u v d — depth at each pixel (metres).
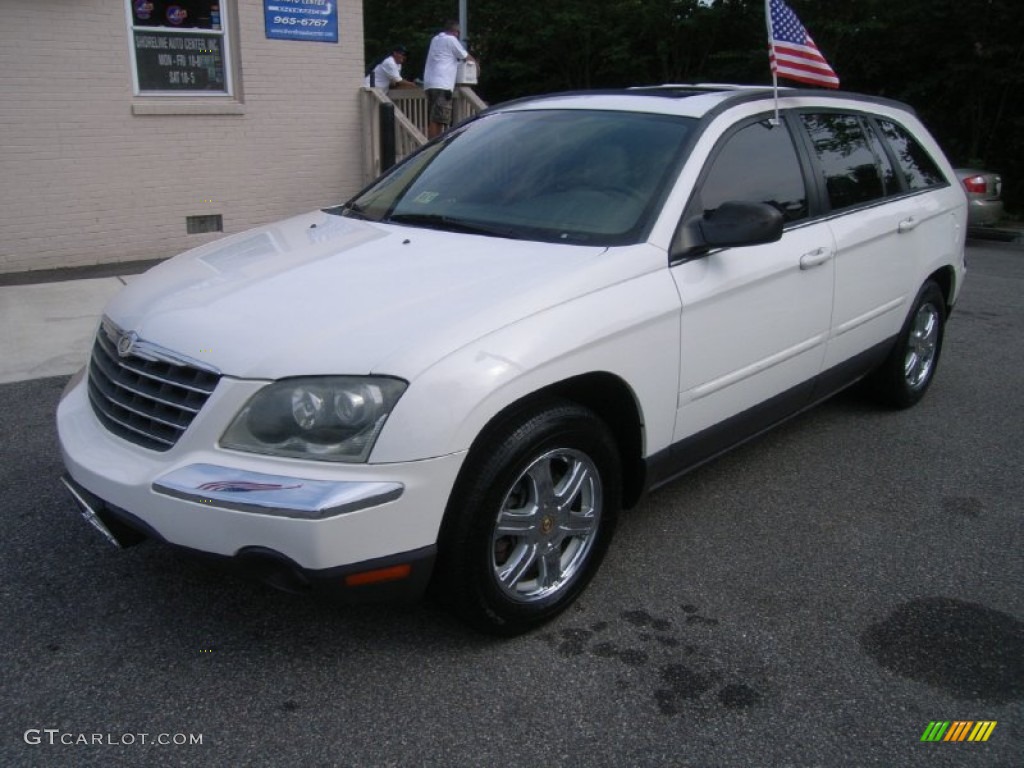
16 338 6.37
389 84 13.32
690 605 3.41
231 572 2.72
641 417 3.34
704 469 4.64
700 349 3.52
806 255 4.03
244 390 2.67
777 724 2.78
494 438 2.86
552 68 20.58
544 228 3.53
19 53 7.95
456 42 11.66
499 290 2.98
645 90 4.33
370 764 2.57
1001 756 2.67
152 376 2.89
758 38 17.14
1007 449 4.97
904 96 15.42
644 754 2.64
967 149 15.34
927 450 4.93
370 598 2.74
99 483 2.88
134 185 8.90
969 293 9.06
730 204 3.39
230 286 3.17
